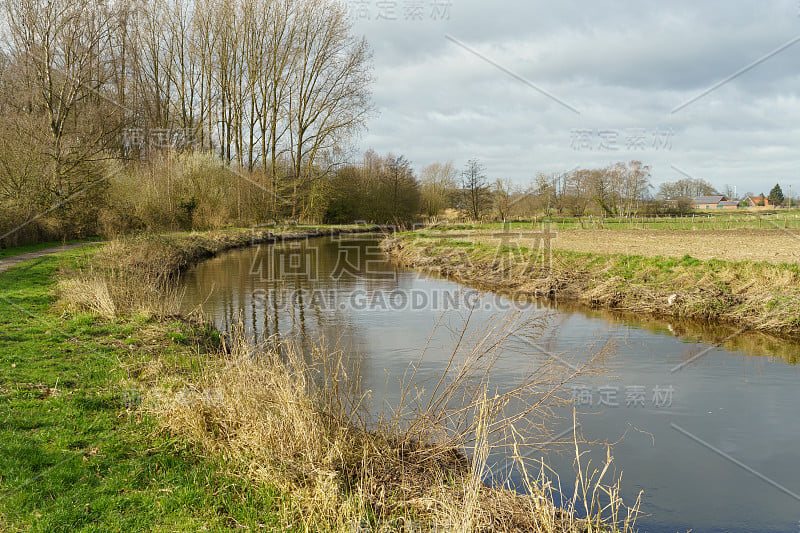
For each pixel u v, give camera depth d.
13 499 4.04
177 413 5.39
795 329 11.09
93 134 26.94
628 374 8.73
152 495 4.29
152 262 17.81
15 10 25.88
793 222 35.75
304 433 4.73
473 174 46.84
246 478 4.55
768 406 7.43
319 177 41.53
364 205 48.72
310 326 11.89
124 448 5.01
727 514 4.91
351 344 10.28
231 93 40.09
